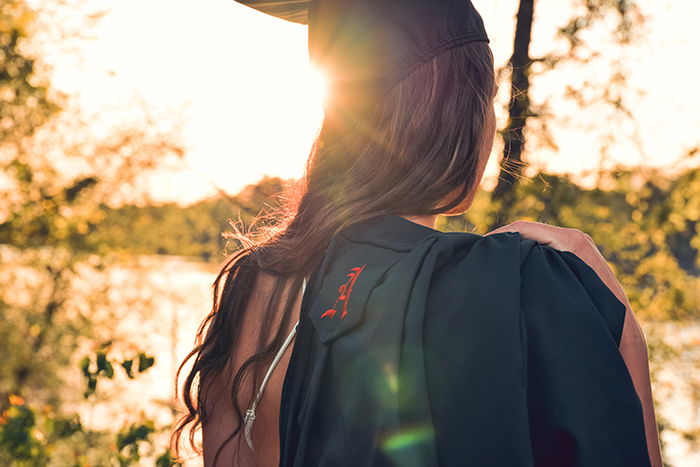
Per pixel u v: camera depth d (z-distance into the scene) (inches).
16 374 469.4
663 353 288.5
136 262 478.0
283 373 32.4
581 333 26.1
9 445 130.1
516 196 226.7
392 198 31.3
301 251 32.4
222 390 34.1
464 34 32.9
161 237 475.8
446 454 25.2
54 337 471.8
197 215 455.5
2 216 466.0
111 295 475.2
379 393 26.1
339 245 31.5
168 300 476.1
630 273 293.0
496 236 29.4
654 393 293.3
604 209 255.1
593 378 25.4
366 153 32.5
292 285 32.9
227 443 33.9
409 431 25.2
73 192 456.1
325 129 34.9
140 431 126.5
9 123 437.7
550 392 25.4
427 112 31.8
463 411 25.4
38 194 464.8
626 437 24.6
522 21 226.2
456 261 28.5
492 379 25.4
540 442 25.3
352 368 27.1
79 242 474.9
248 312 33.8
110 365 120.0
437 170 31.4
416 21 32.6
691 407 301.7
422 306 26.7
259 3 49.4
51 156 452.4
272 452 33.3
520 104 219.5
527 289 27.2
